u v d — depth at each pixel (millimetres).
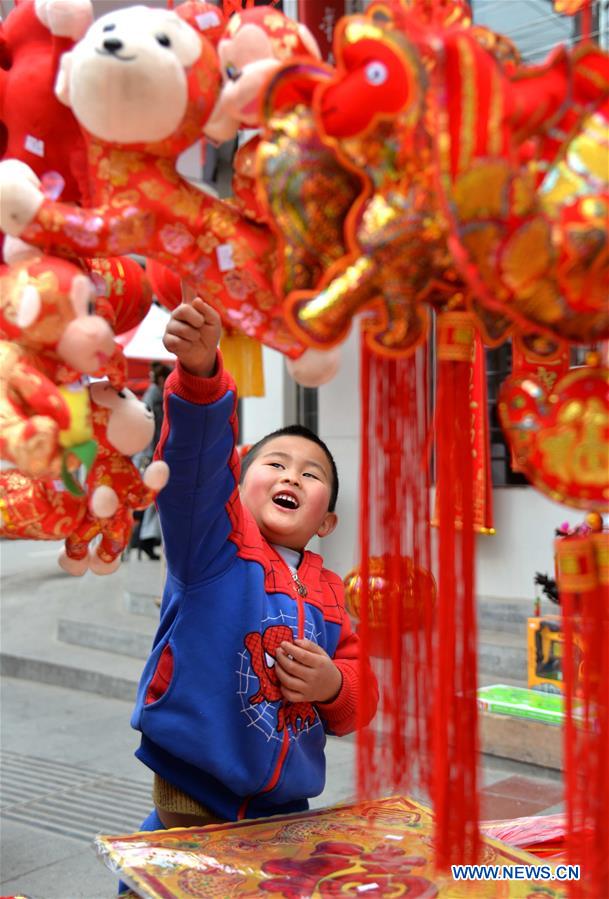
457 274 806
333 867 1042
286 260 807
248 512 1376
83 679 4438
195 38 845
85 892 2373
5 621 5695
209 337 1069
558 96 731
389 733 938
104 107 814
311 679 1237
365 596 896
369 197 780
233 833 1146
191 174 1076
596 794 820
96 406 944
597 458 816
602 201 731
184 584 1265
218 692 1230
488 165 681
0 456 849
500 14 3627
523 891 990
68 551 986
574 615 858
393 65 725
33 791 3113
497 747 3072
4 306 853
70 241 859
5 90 940
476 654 875
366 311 807
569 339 782
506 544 4324
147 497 982
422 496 927
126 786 3170
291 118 799
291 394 5293
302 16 1119
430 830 1165
